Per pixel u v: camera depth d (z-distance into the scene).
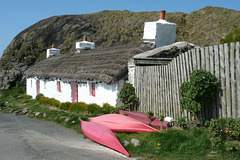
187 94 6.96
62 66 19.25
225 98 6.53
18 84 34.59
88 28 52.12
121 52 13.87
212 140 5.82
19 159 5.61
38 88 24.22
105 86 12.76
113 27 53.56
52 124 11.28
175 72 8.29
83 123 8.73
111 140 6.66
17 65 39.91
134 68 10.68
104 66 13.21
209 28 45.06
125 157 5.93
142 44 13.68
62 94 18.03
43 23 53.03
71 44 47.72
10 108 18.34
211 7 51.97
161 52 10.94
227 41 17.17
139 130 7.76
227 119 6.09
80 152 6.23
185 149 6.02
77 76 14.95
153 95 9.46
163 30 13.49
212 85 6.66
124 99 10.57
